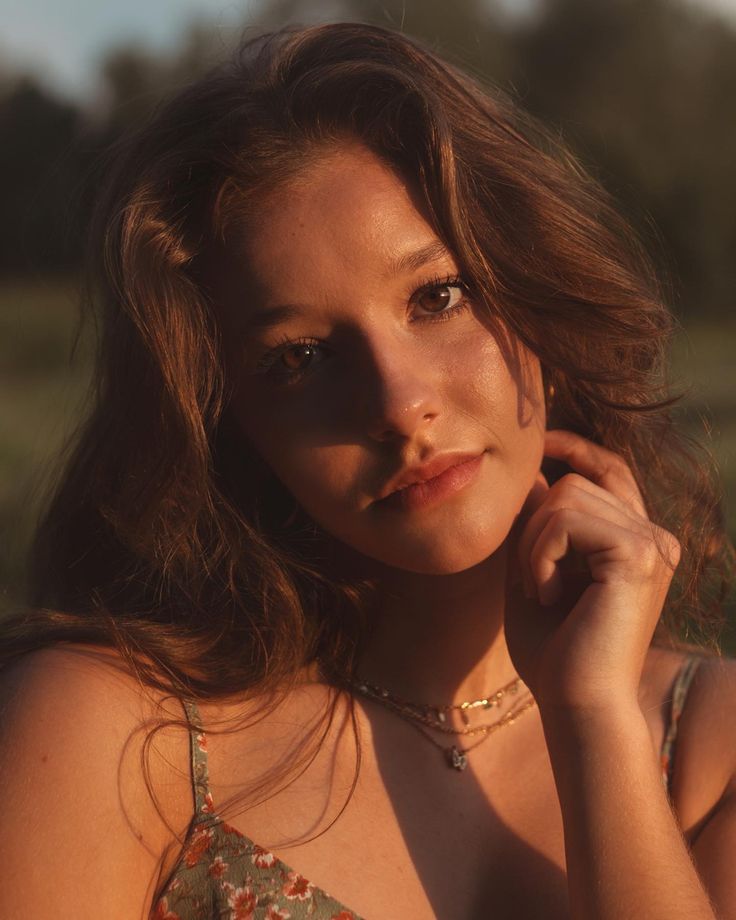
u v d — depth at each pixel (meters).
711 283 27.05
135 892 1.62
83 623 1.81
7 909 1.51
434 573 1.74
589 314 1.93
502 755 1.94
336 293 1.68
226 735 1.77
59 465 2.26
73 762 1.61
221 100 1.77
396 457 1.69
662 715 2.02
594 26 31.45
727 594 2.32
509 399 1.76
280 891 1.67
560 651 1.82
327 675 1.90
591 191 2.23
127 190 1.87
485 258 1.76
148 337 1.77
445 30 27.14
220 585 1.89
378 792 1.82
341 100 1.71
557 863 1.85
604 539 1.87
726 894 1.86
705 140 29.55
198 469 1.82
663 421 2.25
